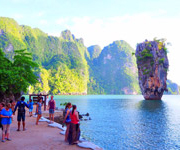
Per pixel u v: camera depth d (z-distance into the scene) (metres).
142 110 55.19
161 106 72.06
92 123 30.42
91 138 20.08
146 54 122.31
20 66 32.03
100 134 22.03
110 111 52.22
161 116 40.41
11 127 13.34
